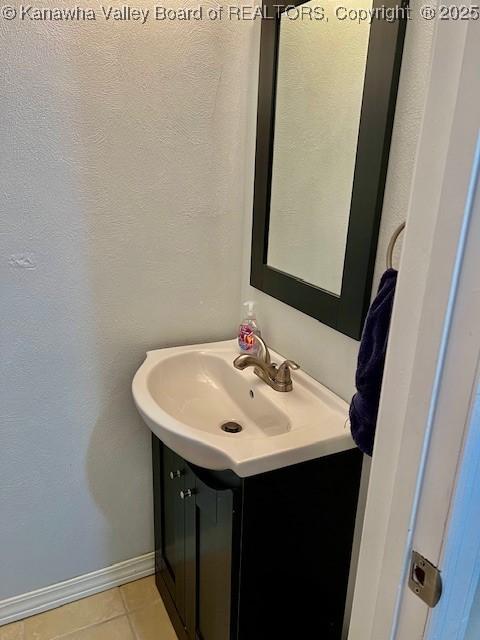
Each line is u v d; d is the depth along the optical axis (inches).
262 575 43.9
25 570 61.8
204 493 46.4
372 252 40.4
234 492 41.0
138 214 54.7
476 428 19.0
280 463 39.9
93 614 63.9
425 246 20.4
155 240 56.6
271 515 41.8
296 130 48.4
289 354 54.9
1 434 55.4
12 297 51.3
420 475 21.4
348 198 42.8
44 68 46.1
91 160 50.7
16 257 50.2
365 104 38.8
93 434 60.4
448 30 18.3
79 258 53.2
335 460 43.1
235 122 56.4
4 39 44.0
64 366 56.1
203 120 54.7
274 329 57.3
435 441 20.5
